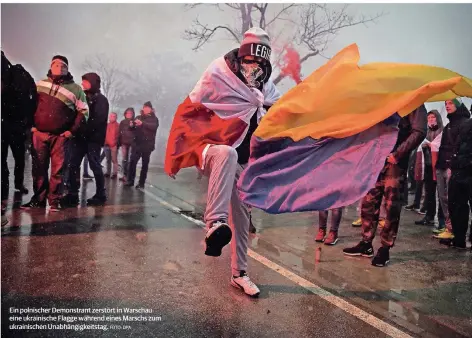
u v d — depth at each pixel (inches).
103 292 118.0
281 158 110.2
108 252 155.2
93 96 249.0
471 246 186.7
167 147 116.5
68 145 226.7
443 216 217.9
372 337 98.4
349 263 155.9
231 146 115.0
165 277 132.5
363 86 105.7
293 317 107.5
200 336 95.5
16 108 217.8
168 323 101.0
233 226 123.9
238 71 118.2
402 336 99.4
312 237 194.1
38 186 226.1
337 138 107.3
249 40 117.5
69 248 157.6
